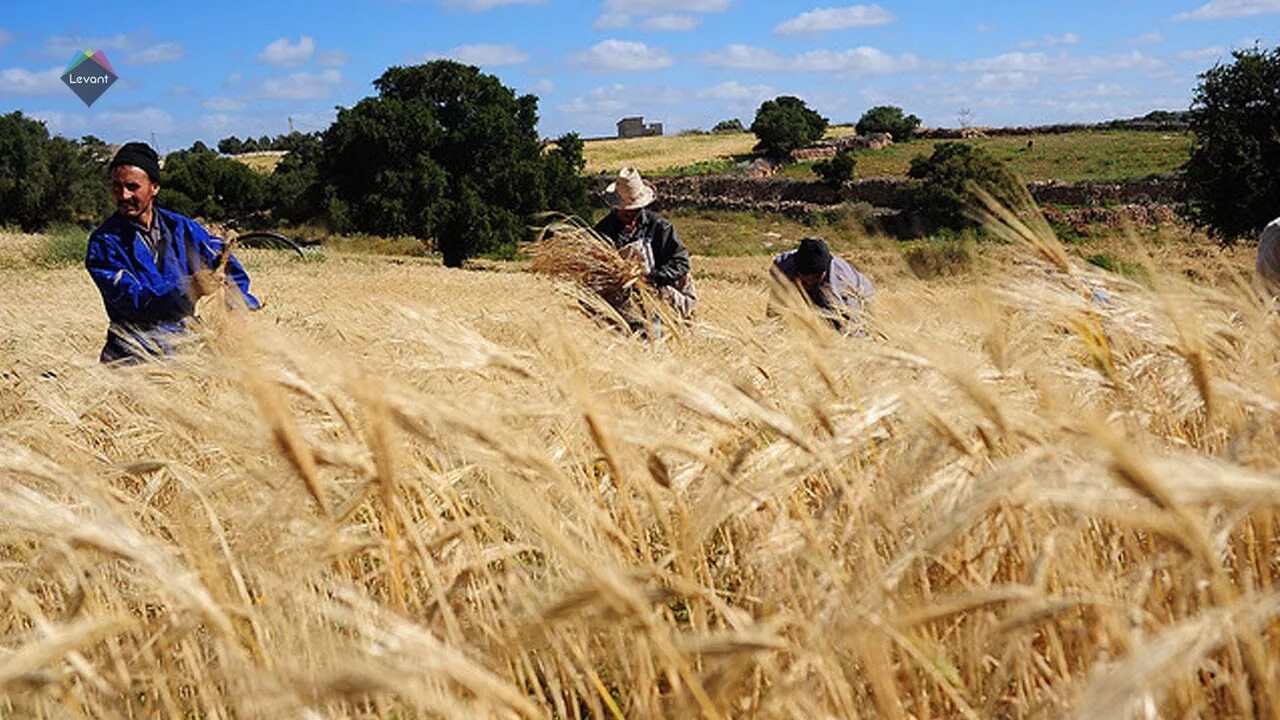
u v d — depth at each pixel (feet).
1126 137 317.83
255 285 74.43
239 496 7.97
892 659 6.37
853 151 337.31
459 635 6.28
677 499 6.83
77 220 252.62
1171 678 3.91
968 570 6.27
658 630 5.05
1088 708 3.79
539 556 8.66
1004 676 5.92
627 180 23.54
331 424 7.52
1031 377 7.07
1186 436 7.86
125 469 7.73
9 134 246.68
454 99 181.68
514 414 7.50
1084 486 4.71
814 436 7.77
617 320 14.97
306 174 286.05
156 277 18.24
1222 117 107.65
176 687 6.88
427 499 7.07
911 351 7.20
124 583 7.86
